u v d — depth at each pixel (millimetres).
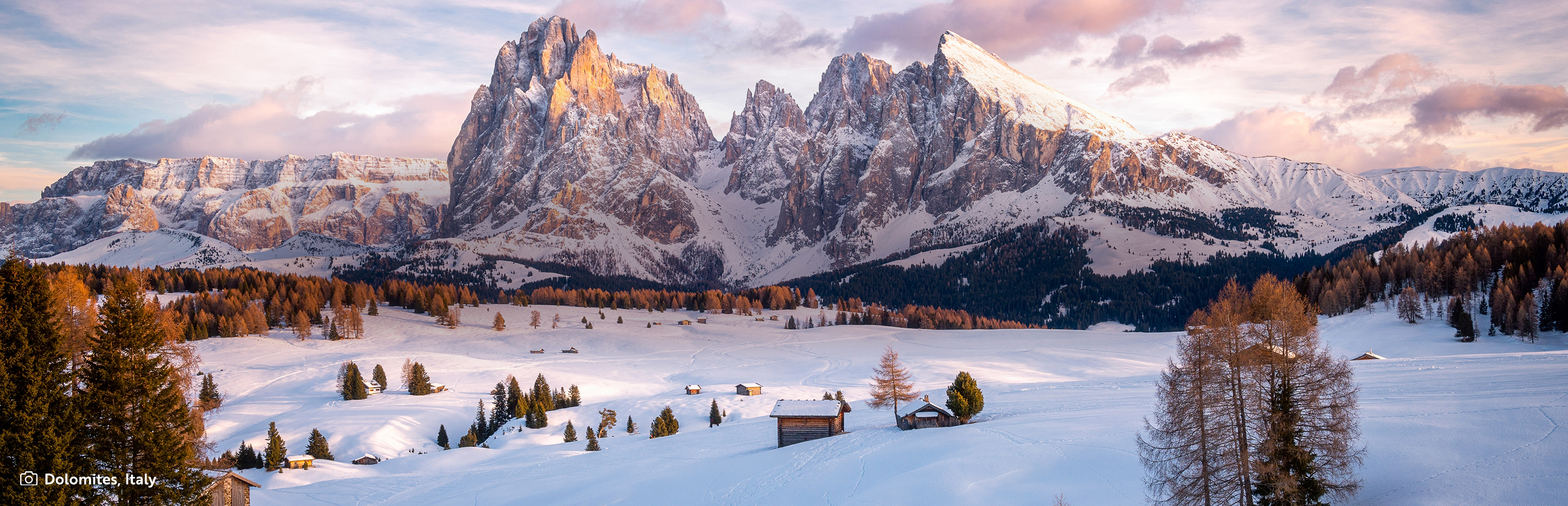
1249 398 33906
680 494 60531
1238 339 34375
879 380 87938
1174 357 183750
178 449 41219
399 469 98562
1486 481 38719
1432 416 49438
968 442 61219
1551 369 66812
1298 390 33469
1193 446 35812
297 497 73188
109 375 39906
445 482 79750
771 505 54375
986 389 117000
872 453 62969
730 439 89375
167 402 41594
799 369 189250
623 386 169125
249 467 98625
